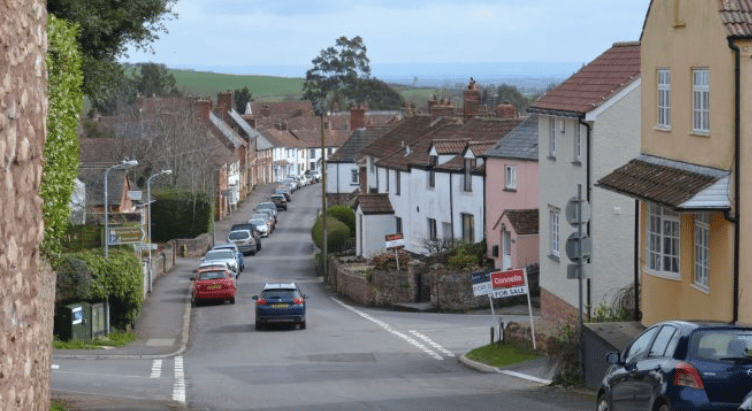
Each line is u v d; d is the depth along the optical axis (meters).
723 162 24.59
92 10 33.97
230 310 59.47
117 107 142.00
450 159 72.00
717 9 24.75
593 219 39.38
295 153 198.88
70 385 30.09
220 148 132.12
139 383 31.53
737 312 24.05
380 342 44.50
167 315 56.28
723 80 24.52
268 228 115.50
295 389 30.42
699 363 16.34
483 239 64.44
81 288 43.81
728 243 24.23
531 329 35.41
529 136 61.22
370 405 26.41
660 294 28.17
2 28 10.91
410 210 78.69
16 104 11.48
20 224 11.75
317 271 83.81
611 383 19.58
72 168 23.98
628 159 39.16
